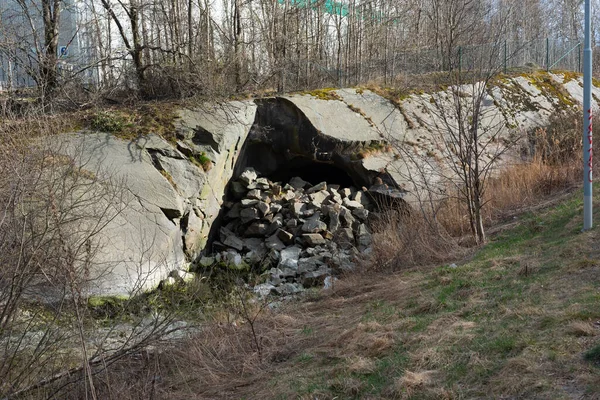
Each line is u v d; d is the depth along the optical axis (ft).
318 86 60.44
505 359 16.08
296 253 39.81
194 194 40.04
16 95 47.37
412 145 48.70
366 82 60.64
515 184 41.37
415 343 19.06
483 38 51.03
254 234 42.57
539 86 61.36
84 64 51.44
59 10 50.39
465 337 18.15
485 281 23.70
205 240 41.27
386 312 23.48
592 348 15.14
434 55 59.06
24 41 48.42
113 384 20.35
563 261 23.45
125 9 50.80
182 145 42.32
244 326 25.77
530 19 90.79
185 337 24.54
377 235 37.35
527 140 52.60
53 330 21.18
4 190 20.58
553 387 14.03
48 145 26.32
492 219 36.83
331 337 22.66
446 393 15.20
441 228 33.71
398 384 16.31
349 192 46.21
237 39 56.49
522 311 19.02
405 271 30.45
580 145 46.39
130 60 51.01
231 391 20.24
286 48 61.11
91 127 41.83
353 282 31.32
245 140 47.60
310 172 51.62
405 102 52.42
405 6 74.23
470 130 32.71
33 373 20.07
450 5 48.24
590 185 27.07
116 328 27.25
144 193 37.55
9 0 54.90
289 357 22.27
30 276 19.36
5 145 26.40
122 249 33.63
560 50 74.28
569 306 18.35
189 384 21.34
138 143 41.24
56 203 21.68
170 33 54.03
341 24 74.02
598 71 80.38
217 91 47.98
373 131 48.85
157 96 50.21
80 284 20.54
